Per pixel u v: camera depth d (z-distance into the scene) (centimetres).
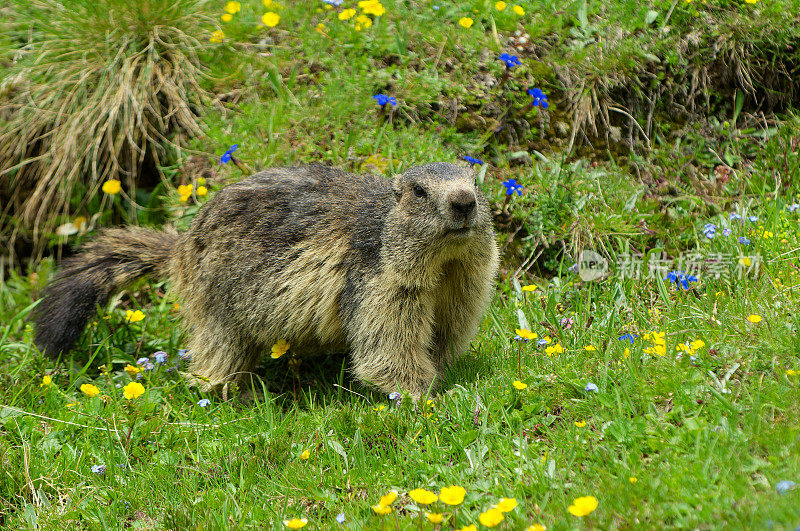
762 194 1060
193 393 897
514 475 631
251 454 737
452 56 1240
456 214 765
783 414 625
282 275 869
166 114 1230
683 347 726
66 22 1259
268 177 923
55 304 991
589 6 1314
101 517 670
